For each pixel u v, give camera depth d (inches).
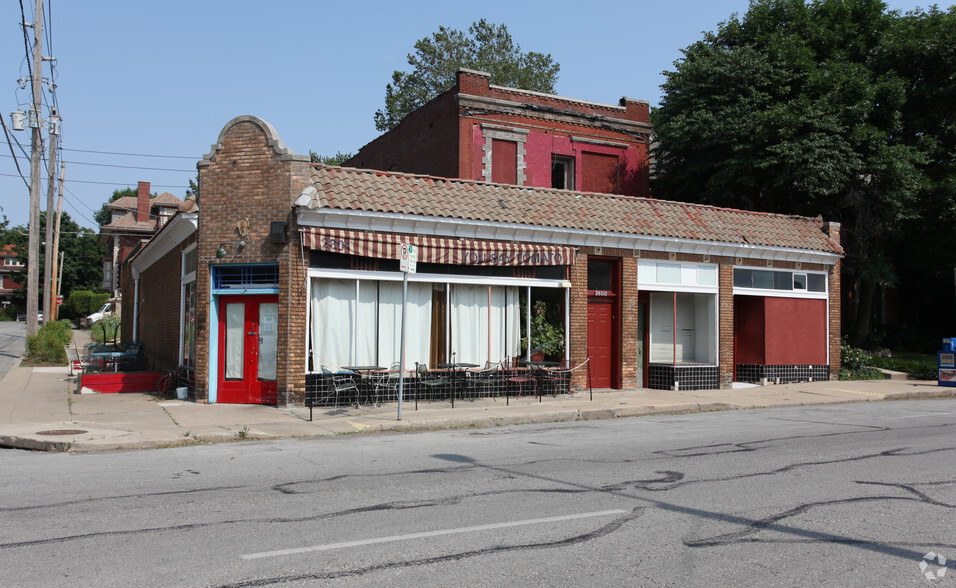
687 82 1003.3
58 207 1549.0
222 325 570.6
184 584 186.2
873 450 397.7
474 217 601.3
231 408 542.3
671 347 746.8
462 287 622.2
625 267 694.5
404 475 324.5
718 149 1002.1
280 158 546.0
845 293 1285.7
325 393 553.9
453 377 579.2
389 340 586.9
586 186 1030.4
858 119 916.0
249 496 283.1
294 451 390.6
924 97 983.6
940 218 975.6
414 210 575.8
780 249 766.5
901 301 1395.2
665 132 1012.5
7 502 273.0
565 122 1013.8
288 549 215.3
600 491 293.7
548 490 295.0
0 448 406.6
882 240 1056.8
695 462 359.3
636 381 703.7
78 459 366.9
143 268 979.3
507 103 971.3
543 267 650.2
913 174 915.4
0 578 190.1
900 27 1003.3
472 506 268.1
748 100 964.0
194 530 235.5
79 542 222.1
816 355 813.2
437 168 1005.8
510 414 522.3
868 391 723.4
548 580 191.0
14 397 614.5
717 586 188.7
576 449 398.3
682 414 579.2
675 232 708.0
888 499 284.5
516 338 645.3
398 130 1145.4
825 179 887.1
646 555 212.8
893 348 1275.8
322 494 286.7
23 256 2893.7
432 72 1793.8
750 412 594.6
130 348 788.0
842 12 1030.4
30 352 968.9
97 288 2896.2
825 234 825.5
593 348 693.3
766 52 986.7
